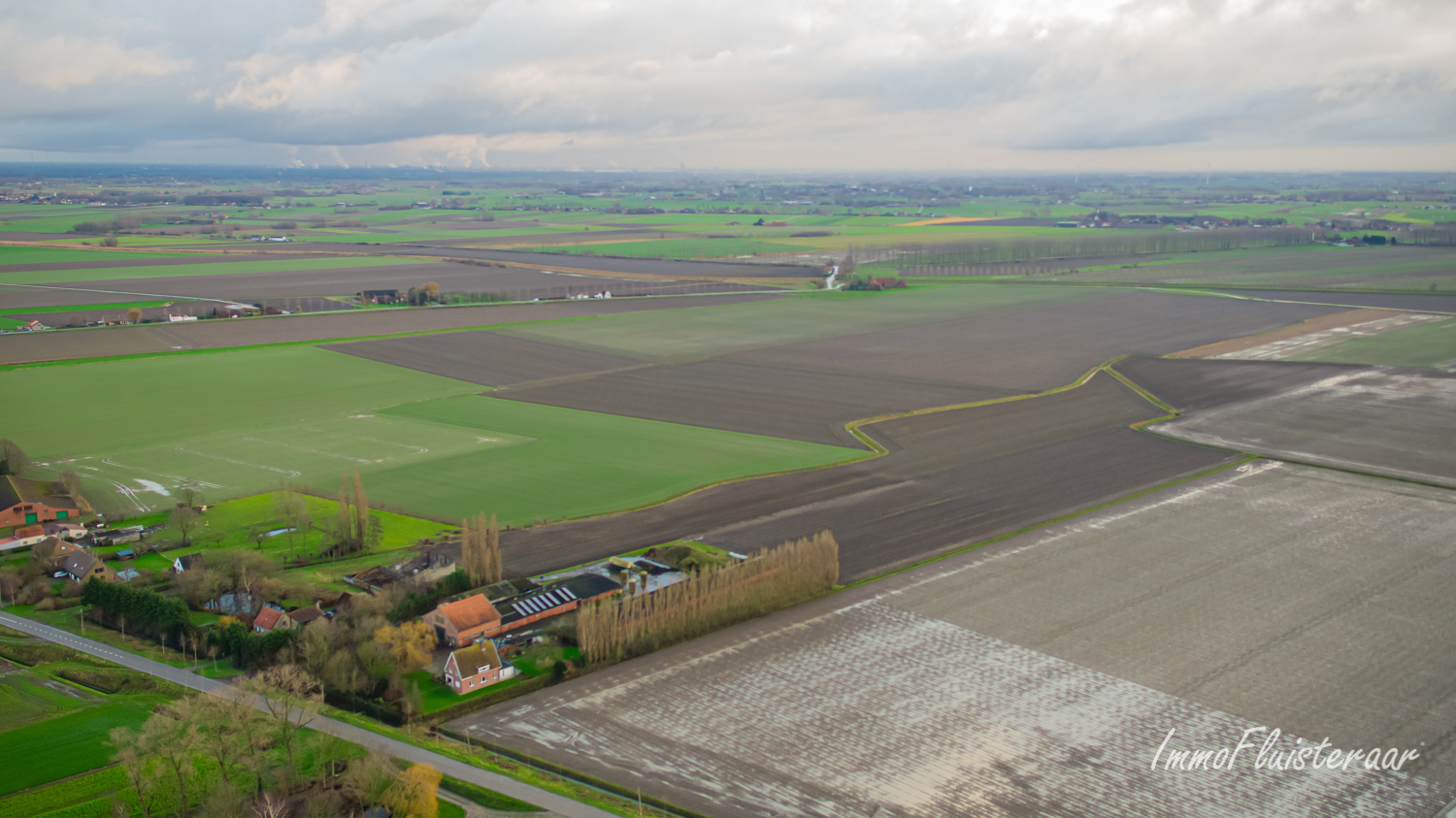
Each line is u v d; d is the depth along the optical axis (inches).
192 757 3272.6
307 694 3622.0
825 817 2982.3
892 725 3462.1
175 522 5152.6
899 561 4872.0
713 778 3174.2
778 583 4379.9
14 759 3272.6
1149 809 3011.8
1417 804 3038.9
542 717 3540.8
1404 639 4037.9
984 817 2977.4
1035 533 5231.3
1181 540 5118.1
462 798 3073.3
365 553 4980.3
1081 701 3609.7
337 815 2997.0
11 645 4055.1
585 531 5255.9
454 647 3973.9
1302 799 3065.9
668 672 3838.6
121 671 3863.2
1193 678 3757.4
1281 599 4424.2
